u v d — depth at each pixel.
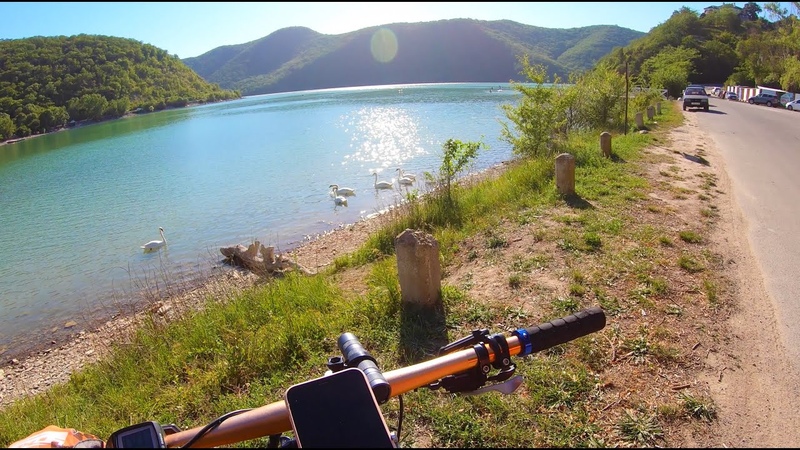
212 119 66.25
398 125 40.25
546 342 2.34
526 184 9.98
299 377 4.25
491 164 20.34
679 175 10.81
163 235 13.56
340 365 2.29
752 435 3.18
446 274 6.29
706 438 3.16
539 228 7.27
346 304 5.61
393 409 3.54
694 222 7.59
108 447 1.80
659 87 41.19
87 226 16.38
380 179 19.97
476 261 6.50
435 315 4.96
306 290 6.33
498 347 2.25
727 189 9.92
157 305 8.40
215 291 7.80
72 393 5.37
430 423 3.41
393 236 8.76
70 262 12.93
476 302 5.18
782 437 3.14
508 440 3.20
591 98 19.94
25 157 39.91
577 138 15.42
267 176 22.47
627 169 11.05
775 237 7.06
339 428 1.80
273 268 9.51
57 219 17.64
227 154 30.95
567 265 5.94
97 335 8.77
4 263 13.24
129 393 4.60
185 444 1.87
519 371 3.85
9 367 8.09
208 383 4.31
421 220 8.96
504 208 8.63
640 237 6.77
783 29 63.94
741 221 7.82
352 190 17.30
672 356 4.03
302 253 11.37
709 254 6.29
